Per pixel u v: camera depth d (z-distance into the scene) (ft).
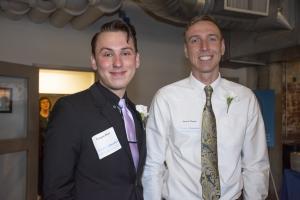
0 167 10.72
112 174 4.54
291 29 10.74
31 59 12.61
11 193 11.04
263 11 9.86
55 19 12.09
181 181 5.43
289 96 16.56
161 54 15.07
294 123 16.72
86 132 4.39
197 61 5.65
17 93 11.27
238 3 9.53
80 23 12.51
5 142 10.67
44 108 16.96
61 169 4.17
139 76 14.61
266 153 5.83
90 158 4.42
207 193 5.32
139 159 5.08
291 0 10.62
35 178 11.63
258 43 12.14
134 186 4.82
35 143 11.66
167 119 5.63
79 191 4.42
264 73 16.19
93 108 4.56
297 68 16.61
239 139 5.57
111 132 4.59
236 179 5.52
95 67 4.90
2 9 10.96
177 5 9.32
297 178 10.48
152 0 9.32
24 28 12.48
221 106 5.65
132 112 5.29
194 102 5.65
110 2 9.97
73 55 13.35
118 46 4.65
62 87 20.38
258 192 5.57
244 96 5.81
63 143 4.19
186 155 5.46
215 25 5.77
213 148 5.44
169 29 15.24
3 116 10.85
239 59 13.99
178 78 15.43
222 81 5.95
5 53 12.17
